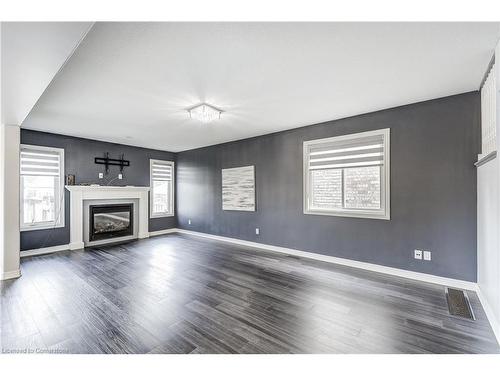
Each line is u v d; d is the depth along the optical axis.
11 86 2.04
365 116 3.47
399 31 1.69
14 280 3.06
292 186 4.30
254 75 2.34
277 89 2.67
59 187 4.62
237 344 1.82
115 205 5.38
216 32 1.70
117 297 2.58
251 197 4.93
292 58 2.04
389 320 2.13
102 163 5.23
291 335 1.92
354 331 1.98
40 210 4.43
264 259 3.98
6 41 1.44
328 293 2.67
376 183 3.45
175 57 2.02
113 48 1.88
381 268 3.32
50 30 1.36
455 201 2.80
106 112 3.37
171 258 4.05
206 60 2.07
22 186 4.25
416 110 3.06
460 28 1.66
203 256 4.18
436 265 2.92
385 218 3.28
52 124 3.96
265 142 4.71
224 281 3.03
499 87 1.83
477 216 2.66
